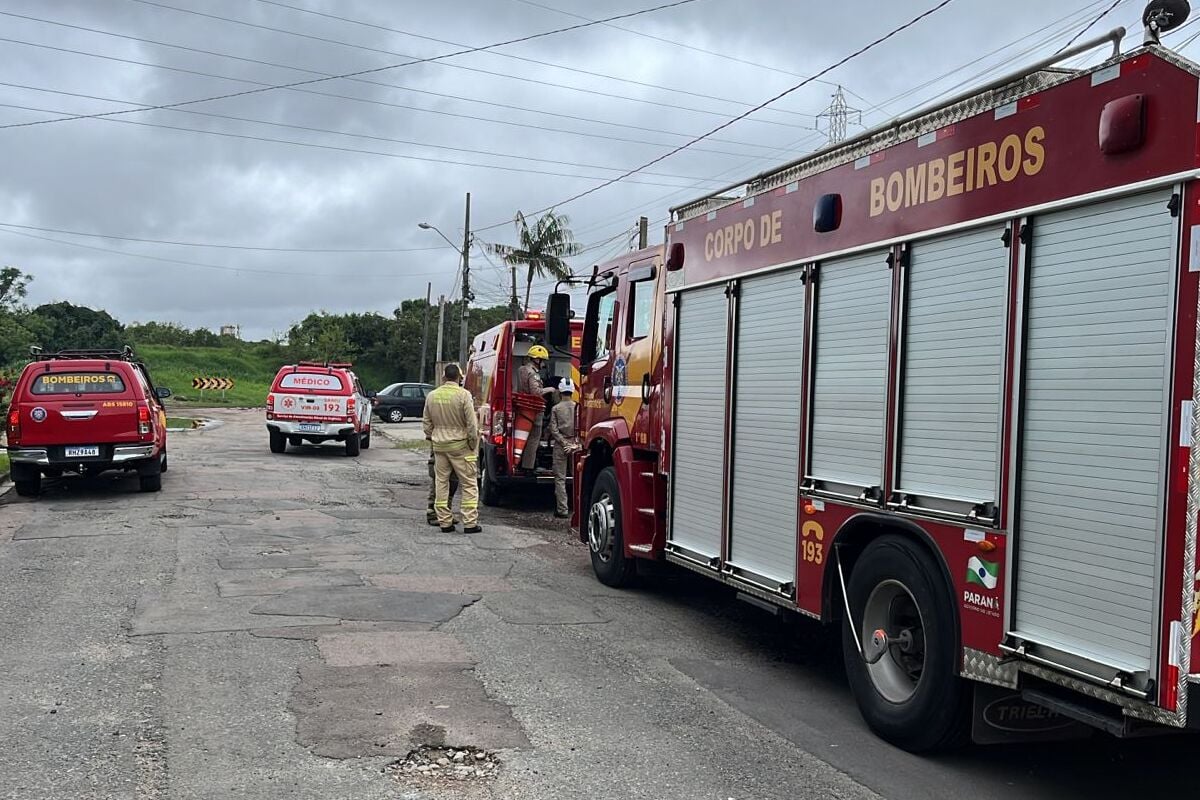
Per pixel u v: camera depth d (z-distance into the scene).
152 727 4.89
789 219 5.96
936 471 4.62
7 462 17.61
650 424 7.96
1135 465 3.59
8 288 55.56
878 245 5.09
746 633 7.22
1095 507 3.75
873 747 4.95
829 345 5.52
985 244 4.37
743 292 6.48
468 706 5.32
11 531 11.00
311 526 11.68
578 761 4.61
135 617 7.12
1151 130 3.59
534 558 10.07
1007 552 4.15
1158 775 4.67
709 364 6.91
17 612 7.25
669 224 7.68
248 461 20.55
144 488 14.62
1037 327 4.07
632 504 8.13
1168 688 3.42
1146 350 3.56
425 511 13.51
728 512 6.57
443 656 6.28
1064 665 3.85
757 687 5.90
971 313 4.43
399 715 5.14
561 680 5.88
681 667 6.27
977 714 4.47
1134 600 3.57
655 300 8.04
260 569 8.95
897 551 4.86
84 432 13.72
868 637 5.13
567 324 9.47
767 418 6.13
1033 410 4.06
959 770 4.67
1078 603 3.81
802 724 5.27
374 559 9.64
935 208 4.69
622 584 8.60
